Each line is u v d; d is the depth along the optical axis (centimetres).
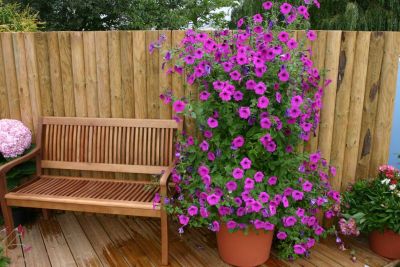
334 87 250
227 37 226
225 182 206
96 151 278
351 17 716
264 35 202
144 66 267
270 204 201
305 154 225
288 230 220
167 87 268
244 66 204
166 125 267
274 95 205
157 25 1228
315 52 246
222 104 211
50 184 266
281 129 214
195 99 264
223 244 228
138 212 227
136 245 257
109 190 254
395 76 247
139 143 271
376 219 226
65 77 280
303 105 214
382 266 229
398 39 242
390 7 762
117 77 273
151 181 273
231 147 206
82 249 251
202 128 233
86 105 283
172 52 226
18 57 281
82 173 298
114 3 1160
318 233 228
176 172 230
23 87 287
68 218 298
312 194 229
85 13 1151
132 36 263
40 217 299
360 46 244
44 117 283
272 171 220
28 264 233
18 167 279
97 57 271
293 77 208
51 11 1149
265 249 225
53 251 248
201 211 203
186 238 266
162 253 230
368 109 256
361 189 249
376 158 263
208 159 223
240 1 831
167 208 219
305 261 235
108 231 277
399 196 230
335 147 261
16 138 266
